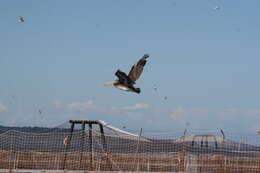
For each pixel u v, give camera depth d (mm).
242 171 41719
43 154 43781
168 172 42031
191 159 42125
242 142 44094
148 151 45062
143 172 41812
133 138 45031
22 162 42875
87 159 44062
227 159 42438
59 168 43375
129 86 22547
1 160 42625
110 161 43781
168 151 44562
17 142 44500
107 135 44844
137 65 22625
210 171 41812
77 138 45500
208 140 44219
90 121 45062
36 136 45156
